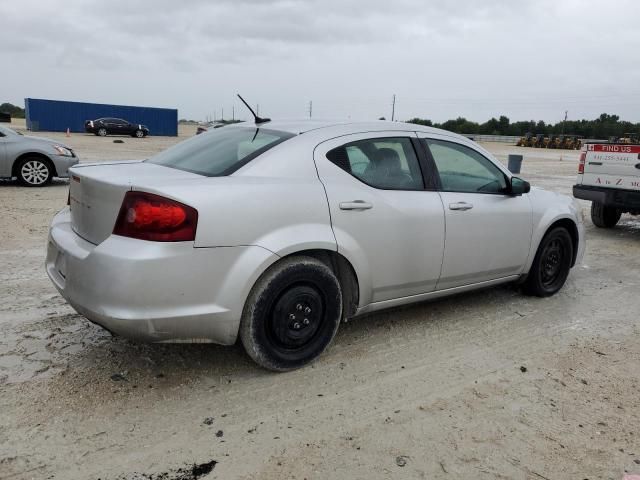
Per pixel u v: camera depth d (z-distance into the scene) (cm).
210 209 298
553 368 372
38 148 1082
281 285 328
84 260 298
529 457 273
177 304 295
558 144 5125
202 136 422
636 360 390
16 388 317
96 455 263
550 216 491
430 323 443
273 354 337
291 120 407
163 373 343
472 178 439
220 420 296
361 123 394
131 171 341
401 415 308
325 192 345
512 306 491
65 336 389
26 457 259
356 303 375
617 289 566
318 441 281
